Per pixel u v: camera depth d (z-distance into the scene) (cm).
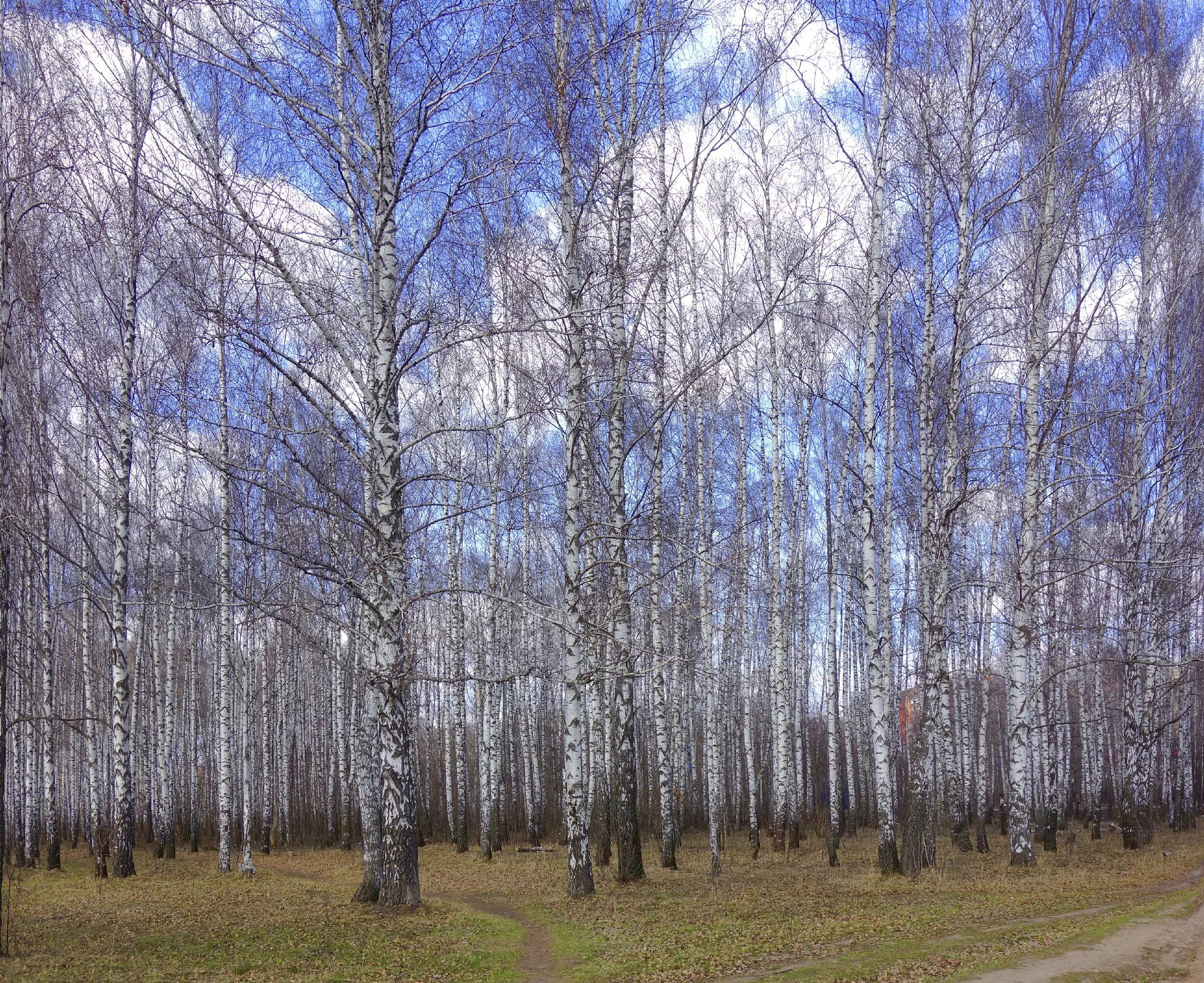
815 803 4041
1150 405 2436
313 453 2069
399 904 1452
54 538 2828
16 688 2683
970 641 3616
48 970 1089
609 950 1162
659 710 2075
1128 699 2661
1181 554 2495
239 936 1277
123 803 2139
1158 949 1133
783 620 2580
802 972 1015
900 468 2664
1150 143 2344
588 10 1523
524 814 3803
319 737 4106
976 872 1953
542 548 3002
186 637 3638
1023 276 2195
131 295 2005
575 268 1568
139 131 1864
